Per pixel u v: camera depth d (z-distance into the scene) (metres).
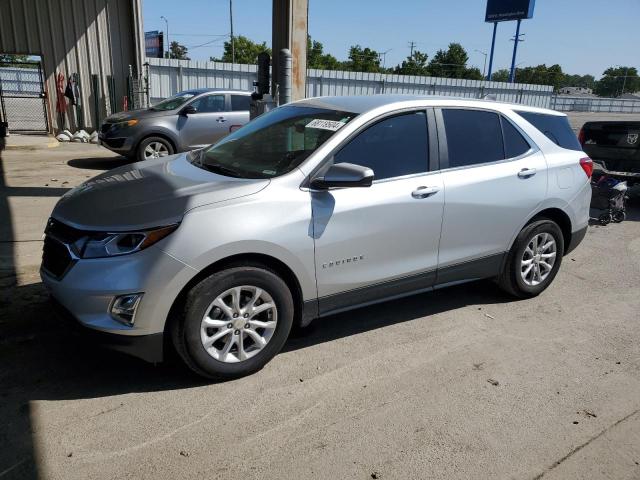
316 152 3.64
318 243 3.54
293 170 3.56
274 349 3.56
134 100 16.62
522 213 4.60
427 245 4.09
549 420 3.21
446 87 26.05
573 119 36.09
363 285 3.84
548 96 29.36
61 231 3.34
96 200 3.45
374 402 3.31
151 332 3.12
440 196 4.07
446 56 89.38
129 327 3.08
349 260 3.72
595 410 3.33
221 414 3.13
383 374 3.63
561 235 4.97
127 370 3.53
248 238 3.24
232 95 11.55
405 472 2.73
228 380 3.46
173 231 3.10
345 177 3.40
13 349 3.72
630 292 5.33
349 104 4.16
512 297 4.99
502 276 4.78
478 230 4.37
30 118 20.09
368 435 3.00
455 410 3.26
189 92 11.80
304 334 4.15
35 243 5.97
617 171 8.99
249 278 3.32
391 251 3.91
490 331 4.34
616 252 6.70
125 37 16.56
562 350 4.08
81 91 16.39
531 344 4.15
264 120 4.53
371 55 84.75
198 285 3.18
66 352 3.71
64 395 3.24
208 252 3.14
